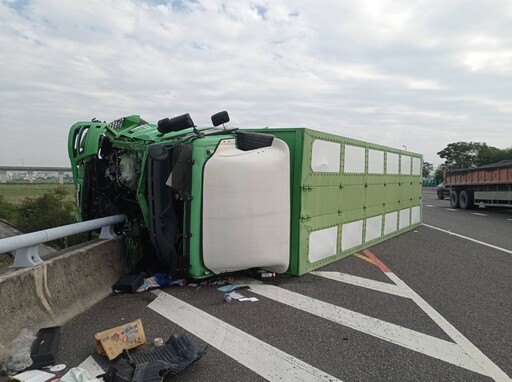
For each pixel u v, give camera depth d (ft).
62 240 29.37
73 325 13.82
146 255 21.61
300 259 20.53
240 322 14.33
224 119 19.63
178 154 17.42
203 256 17.98
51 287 13.85
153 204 17.98
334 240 24.31
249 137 19.25
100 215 21.40
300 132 20.30
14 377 10.24
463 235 36.60
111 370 10.12
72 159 21.33
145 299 16.76
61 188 47.73
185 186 17.54
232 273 20.52
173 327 13.82
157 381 9.65
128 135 20.88
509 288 19.06
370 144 29.17
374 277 20.75
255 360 11.51
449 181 74.90
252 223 18.49
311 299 16.99
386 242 32.32
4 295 11.54
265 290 18.21
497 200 58.70
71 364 11.08
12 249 12.02
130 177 19.97
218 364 11.24
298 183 20.35
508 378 10.62
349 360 11.57
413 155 40.42
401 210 37.22
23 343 11.21
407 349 12.34
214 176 17.83
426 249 29.12
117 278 18.62
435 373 10.87
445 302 16.85
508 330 13.89
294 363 11.35
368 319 14.79
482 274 21.71
